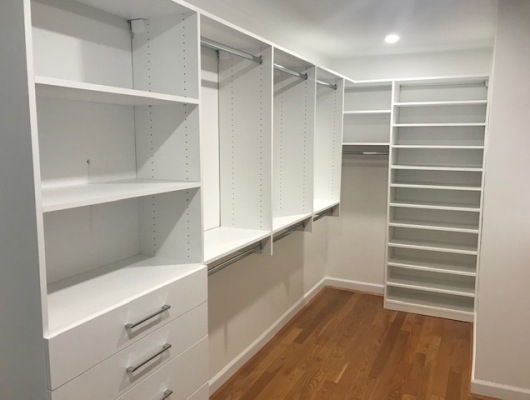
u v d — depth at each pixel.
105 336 1.35
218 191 2.59
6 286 1.24
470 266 3.92
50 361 1.19
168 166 1.88
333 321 3.77
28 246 1.18
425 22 2.95
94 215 1.76
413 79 3.70
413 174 4.13
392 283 4.06
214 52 2.47
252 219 2.53
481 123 3.59
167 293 1.60
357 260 4.54
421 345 3.32
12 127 1.15
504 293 2.55
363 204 4.45
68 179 1.64
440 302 3.98
